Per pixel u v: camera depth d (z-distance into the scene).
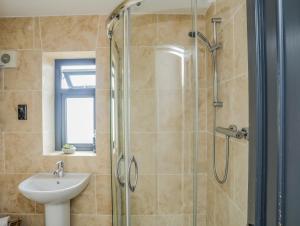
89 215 2.03
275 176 0.43
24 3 1.79
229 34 1.29
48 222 1.82
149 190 1.65
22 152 2.05
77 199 2.03
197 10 1.56
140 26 1.58
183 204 1.66
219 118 1.46
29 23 2.04
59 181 1.89
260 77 0.48
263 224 0.48
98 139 2.04
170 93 1.62
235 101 1.22
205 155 1.67
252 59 0.51
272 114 0.44
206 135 1.66
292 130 0.39
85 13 2.00
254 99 0.51
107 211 2.03
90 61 2.28
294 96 0.39
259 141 0.49
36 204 2.05
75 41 2.03
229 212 1.32
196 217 1.67
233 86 1.24
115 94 1.74
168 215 1.66
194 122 1.65
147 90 1.62
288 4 0.40
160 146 1.64
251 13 0.52
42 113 2.06
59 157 2.05
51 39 2.04
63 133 2.32
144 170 1.64
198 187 1.67
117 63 1.69
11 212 2.05
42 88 2.05
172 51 1.60
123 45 1.60
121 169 1.67
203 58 1.61
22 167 2.05
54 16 2.03
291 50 0.39
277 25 0.42
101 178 2.04
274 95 0.44
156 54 1.60
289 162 0.40
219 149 1.46
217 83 1.48
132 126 1.63
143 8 1.56
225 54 1.36
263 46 0.47
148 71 1.60
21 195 2.05
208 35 1.53
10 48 2.05
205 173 1.68
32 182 1.85
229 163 1.32
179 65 1.61
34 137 2.06
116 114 1.73
